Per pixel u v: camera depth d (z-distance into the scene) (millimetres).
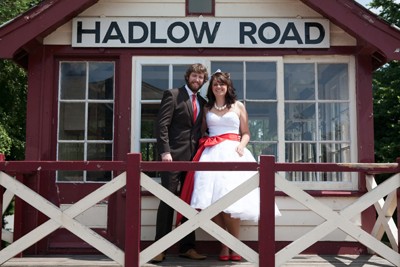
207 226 4258
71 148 5543
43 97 5508
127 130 5496
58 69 5594
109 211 5438
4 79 14938
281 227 5383
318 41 5582
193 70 5031
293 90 5609
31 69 5523
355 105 5570
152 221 5383
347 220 4301
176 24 5586
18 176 5109
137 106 5523
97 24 5570
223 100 5055
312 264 4695
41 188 5410
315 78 5605
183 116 5004
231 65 5617
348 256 5211
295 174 5484
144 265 4629
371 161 5480
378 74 15625
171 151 4953
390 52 5105
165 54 5582
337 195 5391
